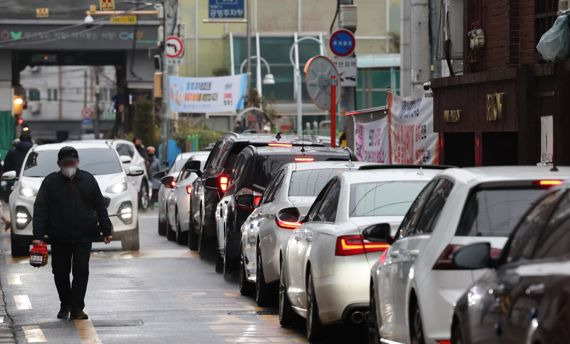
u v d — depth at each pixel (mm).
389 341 23422
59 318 34781
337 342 29484
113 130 150625
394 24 137750
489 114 45594
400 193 28688
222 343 29984
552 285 14367
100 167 57969
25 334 31609
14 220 54469
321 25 134250
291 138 48438
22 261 53000
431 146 52656
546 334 14125
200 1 133875
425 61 54906
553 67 40219
